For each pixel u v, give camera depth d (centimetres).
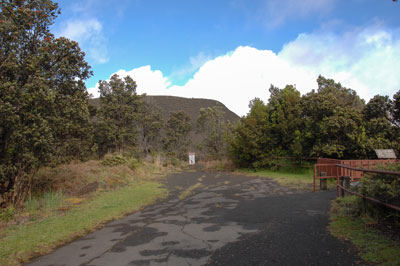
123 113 2688
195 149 4703
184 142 4022
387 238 434
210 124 3731
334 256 392
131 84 2742
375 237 445
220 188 1334
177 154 3750
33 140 812
